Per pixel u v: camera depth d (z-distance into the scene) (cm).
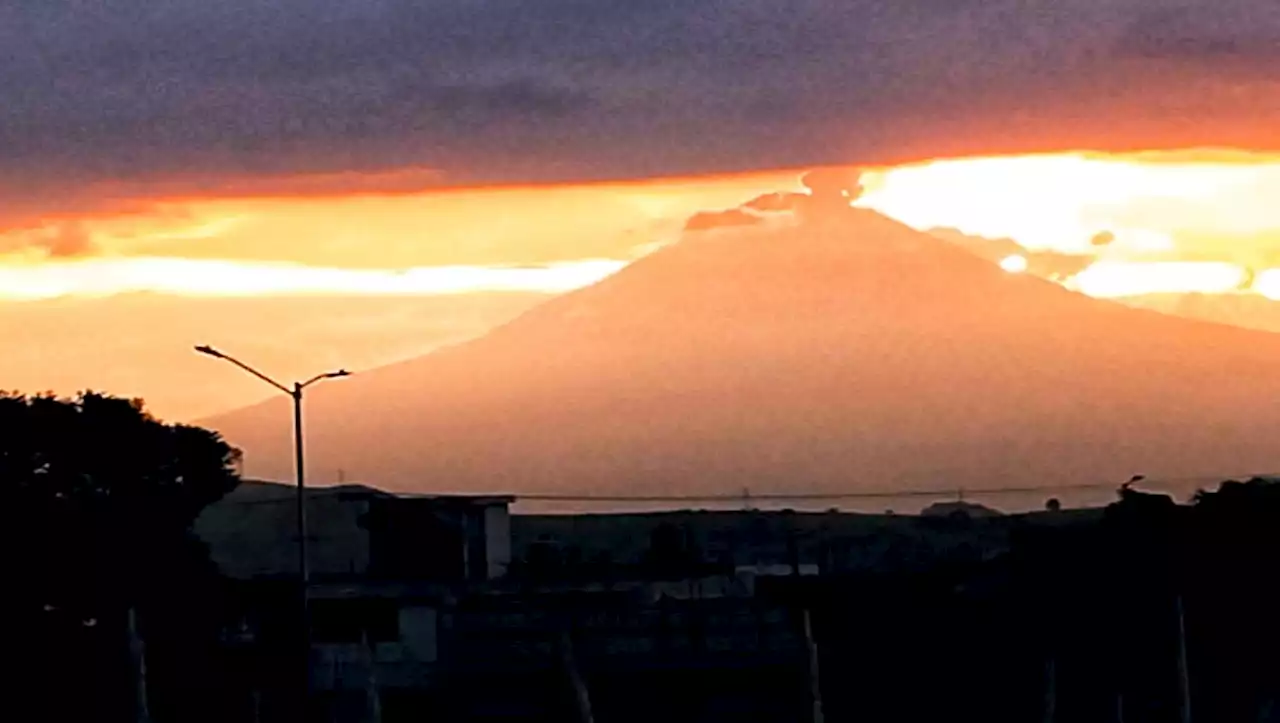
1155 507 8531
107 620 8062
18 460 8562
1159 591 8162
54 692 7700
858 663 8000
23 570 8050
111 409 8831
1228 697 8000
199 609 8369
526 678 7744
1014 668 8131
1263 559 8225
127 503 8619
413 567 10112
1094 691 8081
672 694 7744
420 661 8112
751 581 9444
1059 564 8356
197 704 7781
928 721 7950
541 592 8906
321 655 8006
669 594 9031
